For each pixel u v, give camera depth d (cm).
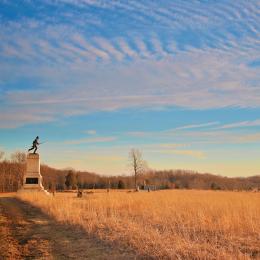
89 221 2284
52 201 3778
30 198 4591
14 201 4625
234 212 2497
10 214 3005
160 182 13838
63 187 10912
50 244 1756
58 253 1577
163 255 1430
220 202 3772
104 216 2575
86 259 1462
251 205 3341
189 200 4119
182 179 14788
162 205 3369
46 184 11106
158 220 2391
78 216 2492
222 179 14700
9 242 1803
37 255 1541
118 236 1814
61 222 2425
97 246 1678
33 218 2744
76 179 11319
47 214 2953
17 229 2212
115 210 2880
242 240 1764
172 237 1747
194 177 14938
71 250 1625
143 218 2505
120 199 4081
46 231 2128
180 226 2145
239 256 1379
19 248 1673
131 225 2108
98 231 1992
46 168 12525
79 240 1825
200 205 3378
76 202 3928
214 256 1412
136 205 3369
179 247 1505
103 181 12275
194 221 2286
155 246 1557
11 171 10994
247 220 2198
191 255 1427
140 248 1542
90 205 3519
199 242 1683
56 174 12638
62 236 1950
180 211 2855
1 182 10381
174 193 6425
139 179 12375
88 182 12106
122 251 1556
